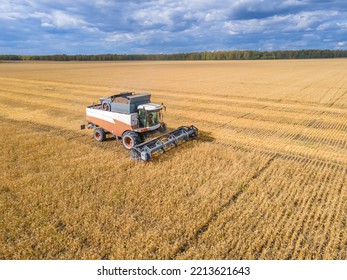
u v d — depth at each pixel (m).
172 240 7.14
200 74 61.75
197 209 8.37
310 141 15.23
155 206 8.57
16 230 7.39
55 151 13.38
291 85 38.31
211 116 21.16
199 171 10.94
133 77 55.47
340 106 24.28
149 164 11.62
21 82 47.94
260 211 8.41
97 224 7.68
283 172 11.11
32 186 9.75
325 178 10.52
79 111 23.41
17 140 15.10
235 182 10.14
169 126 18.23
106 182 10.11
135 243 6.98
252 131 17.25
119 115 13.60
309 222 7.84
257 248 6.87
